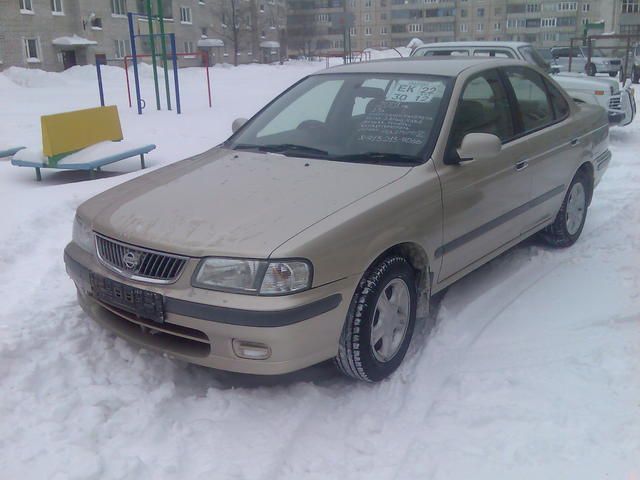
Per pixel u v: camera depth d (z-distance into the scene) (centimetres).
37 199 692
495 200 446
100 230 361
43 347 389
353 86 468
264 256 311
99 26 4112
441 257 400
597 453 306
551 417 335
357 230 338
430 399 357
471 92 448
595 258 552
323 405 351
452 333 424
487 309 460
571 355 395
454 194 403
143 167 929
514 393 357
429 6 8731
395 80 458
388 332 372
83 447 304
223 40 5550
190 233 333
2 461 294
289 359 319
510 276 518
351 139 425
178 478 289
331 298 326
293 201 354
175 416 337
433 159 398
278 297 310
